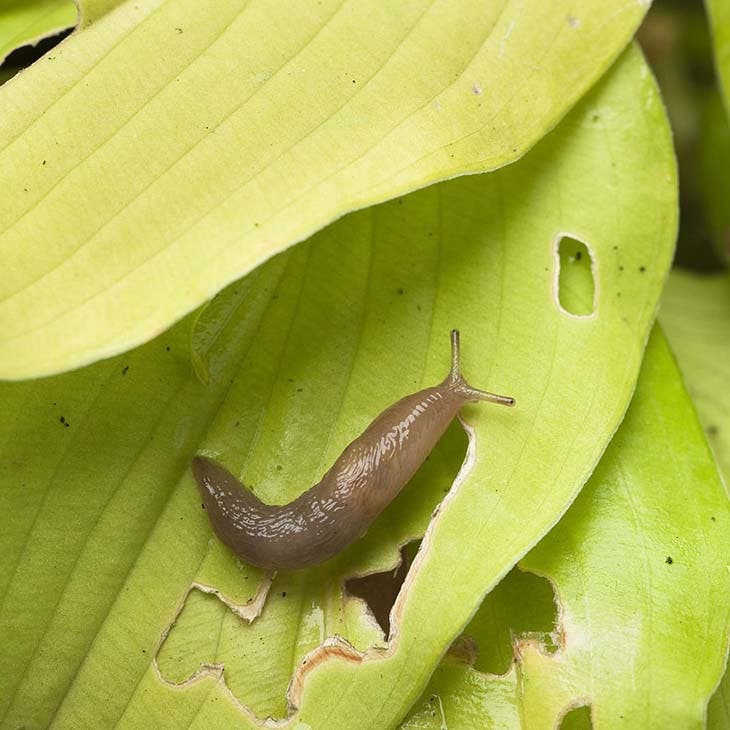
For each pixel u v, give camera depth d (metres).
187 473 0.41
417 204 0.41
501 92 0.40
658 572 0.40
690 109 0.48
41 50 0.42
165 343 0.40
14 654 0.40
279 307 0.41
